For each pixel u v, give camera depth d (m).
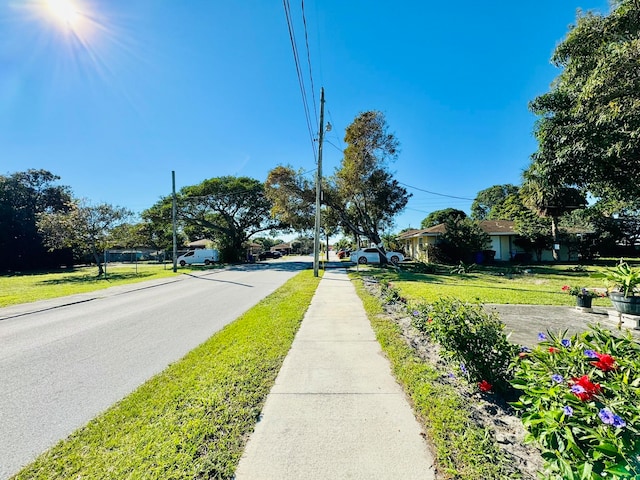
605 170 10.22
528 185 17.94
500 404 2.73
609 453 1.41
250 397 2.97
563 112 9.95
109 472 2.04
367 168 20.56
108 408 2.95
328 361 3.86
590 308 6.65
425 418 2.53
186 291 11.20
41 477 2.02
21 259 29.17
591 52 9.12
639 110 7.47
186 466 2.04
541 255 23.70
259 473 1.95
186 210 30.92
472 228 20.80
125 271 22.42
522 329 5.30
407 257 32.75
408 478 1.88
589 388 1.71
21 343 5.12
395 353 4.04
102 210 19.30
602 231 23.28
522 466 1.95
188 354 4.36
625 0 8.36
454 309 3.33
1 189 30.48
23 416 2.84
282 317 6.27
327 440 2.27
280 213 24.11
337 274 15.86
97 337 5.42
